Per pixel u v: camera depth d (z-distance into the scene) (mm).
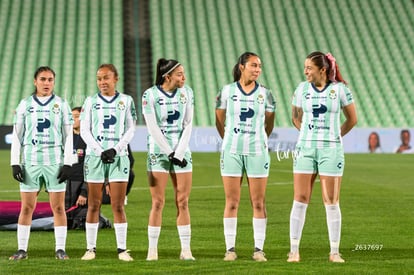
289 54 111188
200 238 32188
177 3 118875
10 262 25484
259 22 116688
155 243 26609
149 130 26531
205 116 98438
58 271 23797
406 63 110688
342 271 23984
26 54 107000
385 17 118688
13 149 26375
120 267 24484
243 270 24000
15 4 115000
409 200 46344
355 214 40156
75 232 33531
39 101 26609
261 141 26484
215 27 115125
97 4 117000
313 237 32594
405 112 102188
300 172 26359
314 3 120500
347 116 26484
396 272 23875
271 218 38844
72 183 35031
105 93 27078
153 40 111750
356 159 78562
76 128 35094
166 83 26734
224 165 26531
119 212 26750
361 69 109375
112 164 26656
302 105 26438
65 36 110750
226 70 107188
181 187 26578
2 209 33688
